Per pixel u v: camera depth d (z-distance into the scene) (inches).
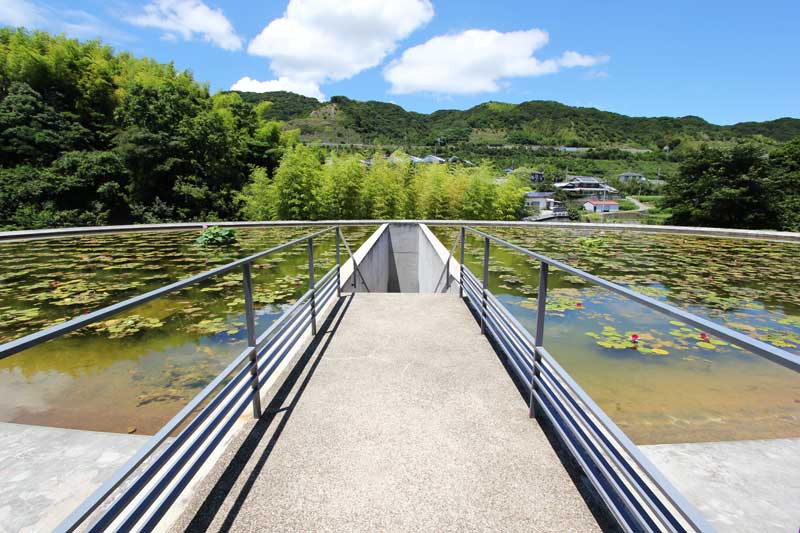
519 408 68.7
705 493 50.9
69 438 66.3
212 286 185.8
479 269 228.7
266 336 69.3
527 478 51.4
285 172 645.9
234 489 49.4
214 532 42.9
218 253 271.4
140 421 82.0
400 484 50.4
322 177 678.5
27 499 52.3
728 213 591.5
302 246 311.1
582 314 147.7
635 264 240.1
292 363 87.5
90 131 818.8
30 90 766.5
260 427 62.9
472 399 71.8
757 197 569.9
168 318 142.7
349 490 49.3
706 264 240.4
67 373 102.7
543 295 60.4
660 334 127.9
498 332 90.3
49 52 868.0
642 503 46.3
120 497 34.8
